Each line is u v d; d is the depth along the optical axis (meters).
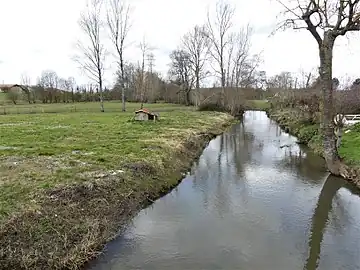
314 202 13.04
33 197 10.06
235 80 53.41
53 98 77.06
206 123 34.75
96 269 8.20
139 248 9.24
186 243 9.59
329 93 16.19
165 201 13.09
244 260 8.72
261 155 22.30
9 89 86.56
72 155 15.52
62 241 8.54
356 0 14.19
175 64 71.12
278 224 11.01
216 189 14.71
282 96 57.06
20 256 7.64
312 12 15.57
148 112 32.12
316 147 22.52
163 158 16.75
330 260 8.79
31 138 20.16
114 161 14.74
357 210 12.21
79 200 10.58
